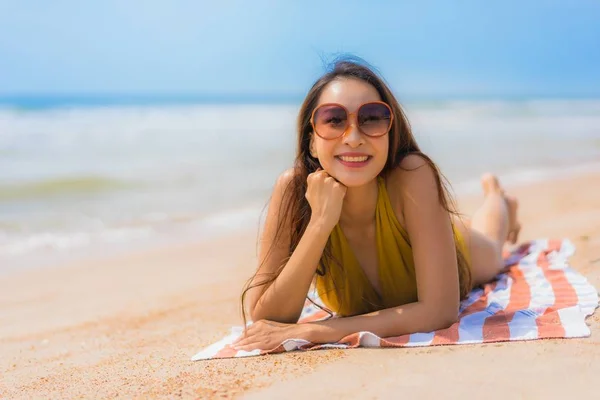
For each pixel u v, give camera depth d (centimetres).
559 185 1034
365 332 289
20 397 272
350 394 232
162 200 1075
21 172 1395
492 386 230
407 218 313
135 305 489
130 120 3462
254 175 1345
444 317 304
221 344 324
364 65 311
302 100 327
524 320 306
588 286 368
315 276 354
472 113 4184
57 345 385
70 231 857
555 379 232
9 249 762
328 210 301
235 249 728
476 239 407
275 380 254
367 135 291
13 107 5591
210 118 3772
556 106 5300
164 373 283
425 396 225
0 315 487
